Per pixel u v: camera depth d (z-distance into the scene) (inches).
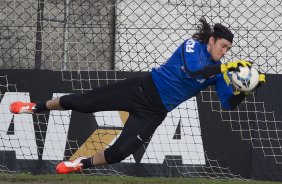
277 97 1229.1
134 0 1406.3
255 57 1316.4
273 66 1314.0
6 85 1253.1
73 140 1238.9
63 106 904.3
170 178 1206.9
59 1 1371.8
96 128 1238.9
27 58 1336.1
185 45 832.3
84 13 1364.4
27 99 1247.5
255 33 1353.3
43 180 1165.1
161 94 848.3
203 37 837.2
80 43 1352.1
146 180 1179.3
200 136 1230.3
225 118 1230.3
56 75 1247.5
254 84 805.2
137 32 1365.7
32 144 1242.0
